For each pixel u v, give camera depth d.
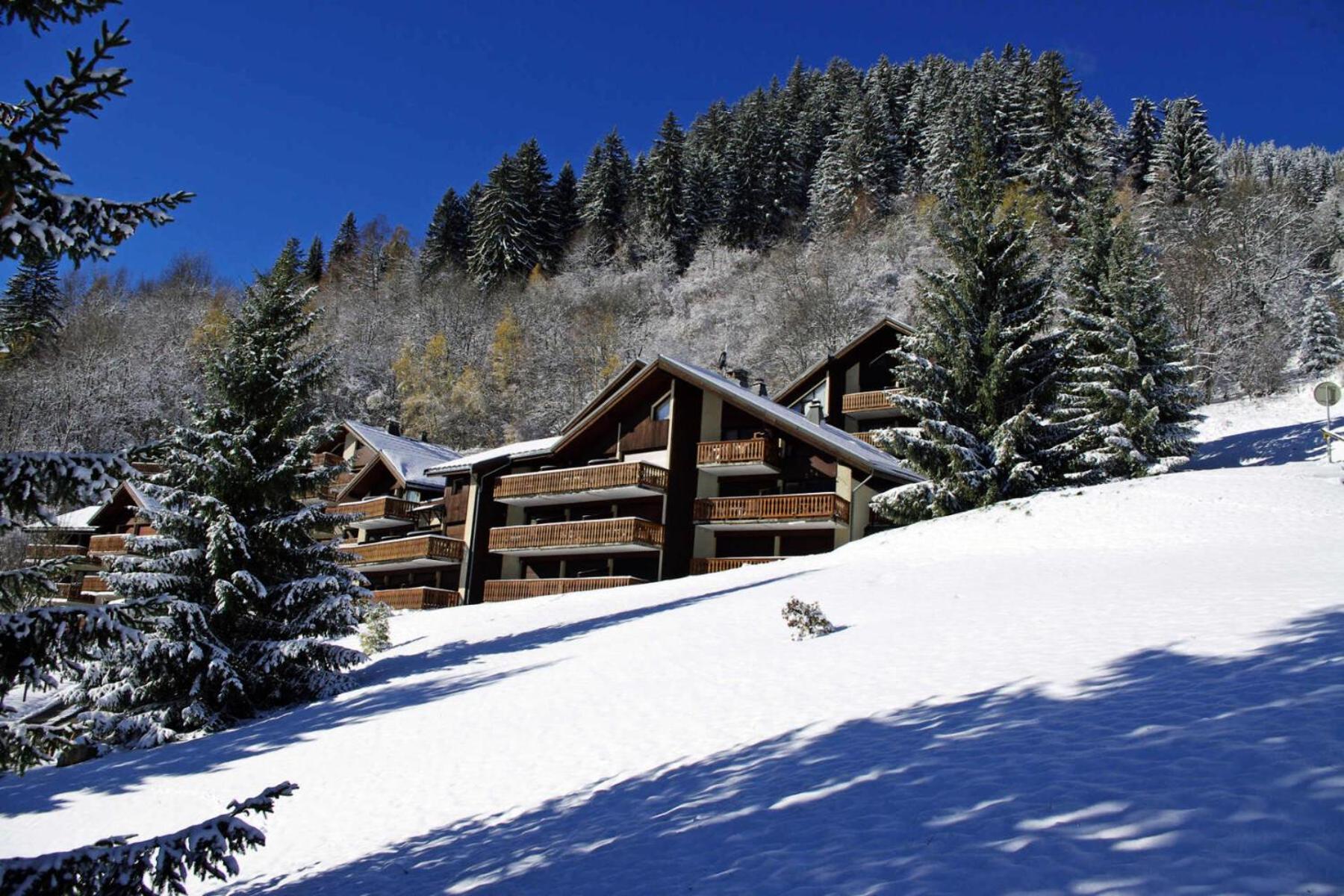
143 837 12.05
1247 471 28.56
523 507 45.06
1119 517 25.34
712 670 15.03
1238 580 15.66
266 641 22.36
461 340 84.75
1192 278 60.78
